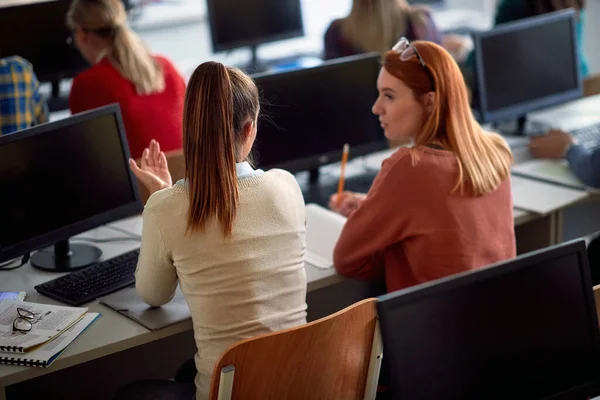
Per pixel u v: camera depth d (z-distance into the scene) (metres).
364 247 2.19
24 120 3.11
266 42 4.69
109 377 2.61
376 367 1.81
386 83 2.17
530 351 1.55
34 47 4.16
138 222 2.65
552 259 1.56
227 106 1.76
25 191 2.18
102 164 2.35
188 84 1.78
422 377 1.45
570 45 3.47
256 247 1.85
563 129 3.44
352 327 1.73
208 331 1.86
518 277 1.53
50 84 4.47
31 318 1.98
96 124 2.32
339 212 2.68
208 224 1.80
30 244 2.20
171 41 5.58
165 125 3.13
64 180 2.26
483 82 3.22
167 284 1.94
